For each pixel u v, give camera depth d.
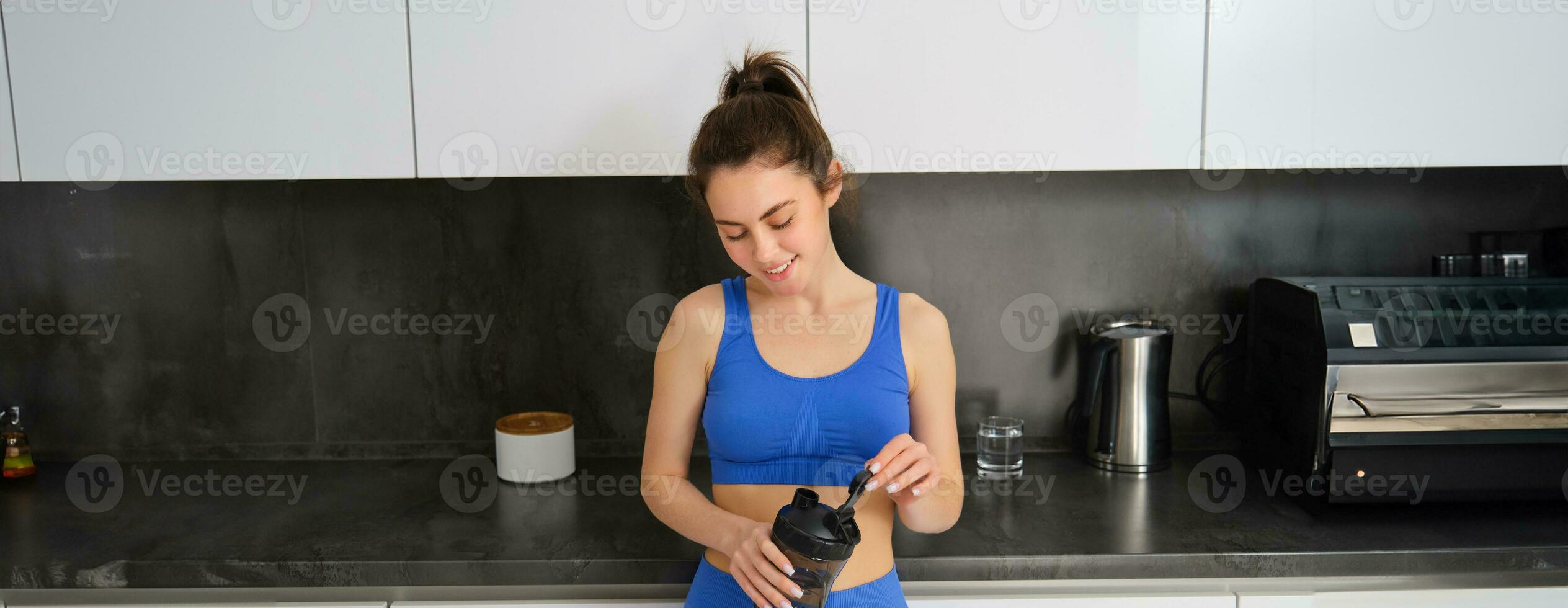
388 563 1.18
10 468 1.54
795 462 1.05
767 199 0.93
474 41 1.25
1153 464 1.52
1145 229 1.62
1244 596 1.20
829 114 1.26
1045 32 1.25
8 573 1.16
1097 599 1.19
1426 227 1.61
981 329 1.64
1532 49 1.26
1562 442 1.27
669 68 1.26
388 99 1.26
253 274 1.61
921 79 1.26
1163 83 1.26
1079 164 1.28
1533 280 1.33
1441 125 1.27
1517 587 1.22
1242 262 1.62
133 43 1.25
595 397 1.66
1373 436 1.28
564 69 1.26
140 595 1.20
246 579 1.18
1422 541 1.21
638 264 1.62
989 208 1.61
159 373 1.63
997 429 1.51
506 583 1.18
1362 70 1.26
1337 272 1.62
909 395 1.11
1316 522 1.28
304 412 1.65
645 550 1.21
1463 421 1.27
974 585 1.20
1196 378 1.65
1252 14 1.25
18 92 1.26
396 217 1.60
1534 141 1.28
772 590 0.90
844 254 1.62
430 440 1.66
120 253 1.60
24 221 1.58
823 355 1.05
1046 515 1.32
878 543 1.05
